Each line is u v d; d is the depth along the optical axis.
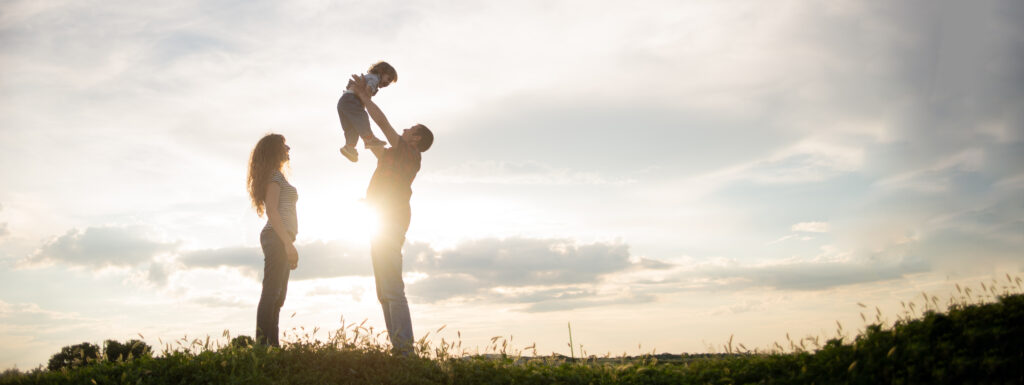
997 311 4.39
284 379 5.00
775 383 4.50
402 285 6.01
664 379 4.98
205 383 4.98
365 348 5.64
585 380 5.13
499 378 5.16
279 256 6.16
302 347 5.65
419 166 6.30
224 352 5.58
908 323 4.67
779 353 5.05
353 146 6.23
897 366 4.18
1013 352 3.93
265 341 5.99
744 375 4.75
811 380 4.40
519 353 5.85
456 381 5.15
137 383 4.86
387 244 5.95
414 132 6.38
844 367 4.41
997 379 3.76
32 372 5.47
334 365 5.35
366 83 6.12
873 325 4.73
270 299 6.09
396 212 6.00
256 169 6.26
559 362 5.70
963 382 3.83
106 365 5.52
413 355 5.50
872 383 4.12
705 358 5.47
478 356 5.75
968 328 4.34
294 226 6.34
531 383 5.09
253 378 4.98
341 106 6.14
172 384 5.03
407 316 5.90
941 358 4.11
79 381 5.14
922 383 3.94
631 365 5.47
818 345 4.90
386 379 5.10
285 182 6.36
